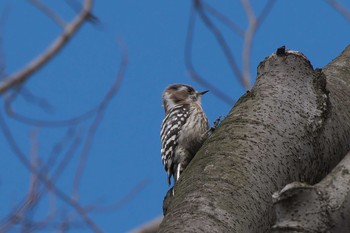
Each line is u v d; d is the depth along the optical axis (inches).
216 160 209.9
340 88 252.1
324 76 239.1
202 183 198.7
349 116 240.2
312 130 225.9
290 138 221.3
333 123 231.9
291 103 230.8
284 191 163.8
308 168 221.6
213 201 189.8
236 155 211.5
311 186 164.2
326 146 228.1
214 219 182.7
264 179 206.1
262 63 248.1
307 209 162.6
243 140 217.9
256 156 212.4
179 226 178.5
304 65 240.1
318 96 234.2
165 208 288.7
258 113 228.4
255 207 194.7
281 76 239.6
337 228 161.9
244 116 228.8
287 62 241.3
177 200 193.9
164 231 177.3
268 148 216.1
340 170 170.2
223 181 199.2
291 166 216.2
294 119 226.5
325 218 161.8
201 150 221.9
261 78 244.1
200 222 180.1
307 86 236.1
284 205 163.9
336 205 162.9
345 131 235.1
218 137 223.0
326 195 164.1
